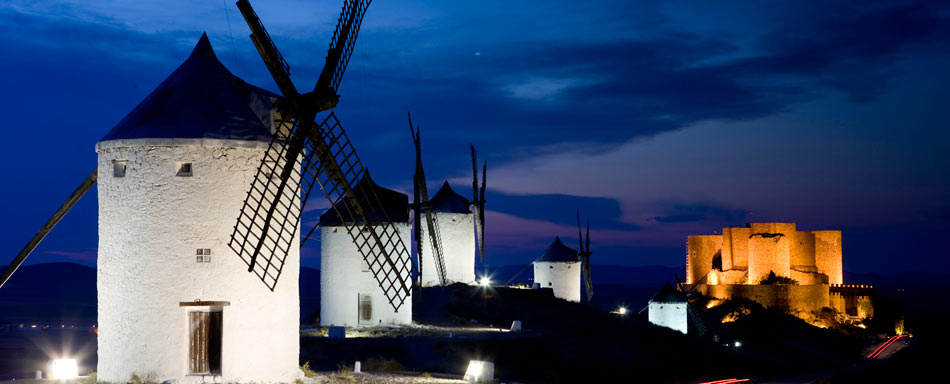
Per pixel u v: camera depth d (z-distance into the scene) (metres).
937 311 175.75
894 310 117.12
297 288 24.92
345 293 49.00
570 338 51.84
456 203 72.38
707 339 80.94
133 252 22.97
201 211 23.08
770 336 95.88
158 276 22.84
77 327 104.56
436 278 70.00
